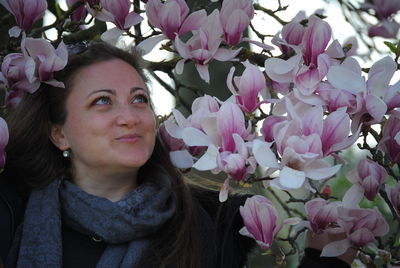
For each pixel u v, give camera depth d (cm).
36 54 226
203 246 252
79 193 240
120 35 240
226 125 193
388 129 215
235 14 222
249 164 192
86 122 235
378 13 284
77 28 278
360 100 197
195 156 259
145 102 239
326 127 191
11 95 247
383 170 220
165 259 243
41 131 249
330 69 198
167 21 226
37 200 244
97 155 234
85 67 240
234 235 262
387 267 237
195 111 206
